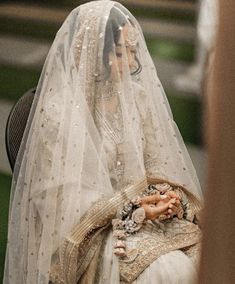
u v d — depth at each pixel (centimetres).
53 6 1201
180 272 348
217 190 137
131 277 350
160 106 385
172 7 1148
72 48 368
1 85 770
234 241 135
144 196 365
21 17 1121
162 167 381
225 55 134
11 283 378
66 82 369
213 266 138
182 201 374
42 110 371
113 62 366
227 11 132
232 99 134
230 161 135
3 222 485
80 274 358
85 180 361
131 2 1179
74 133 362
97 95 368
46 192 362
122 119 369
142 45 379
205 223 141
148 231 360
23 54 906
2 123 626
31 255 365
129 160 367
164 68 810
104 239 359
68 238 356
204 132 145
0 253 459
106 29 364
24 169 376
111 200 358
